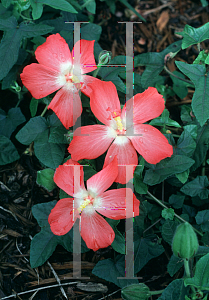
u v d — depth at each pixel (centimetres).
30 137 33
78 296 33
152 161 29
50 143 33
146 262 32
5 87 37
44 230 32
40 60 29
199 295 27
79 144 28
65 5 32
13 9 35
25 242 35
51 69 30
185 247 26
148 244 33
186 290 28
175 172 32
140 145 29
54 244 32
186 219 35
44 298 33
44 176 32
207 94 30
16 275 33
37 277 33
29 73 29
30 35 33
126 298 29
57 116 31
